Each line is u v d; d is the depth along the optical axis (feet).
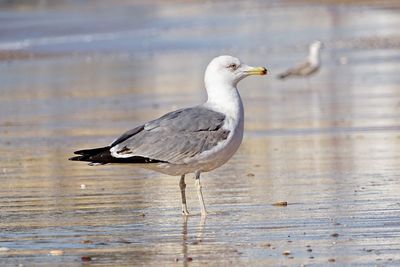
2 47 141.38
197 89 89.76
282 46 128.57
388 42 124.67
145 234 37.35
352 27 147.23
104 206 43.06
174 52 127.13
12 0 223.71
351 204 41.75
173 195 45.37
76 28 165.78
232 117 41.09
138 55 125.29
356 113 72.23
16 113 78.84
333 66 105.29
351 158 54.13
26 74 107.86
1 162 56.49
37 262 33.27
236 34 146.92
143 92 89.10
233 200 43.75
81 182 49.19
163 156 39.83
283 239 35.83
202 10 195.21
